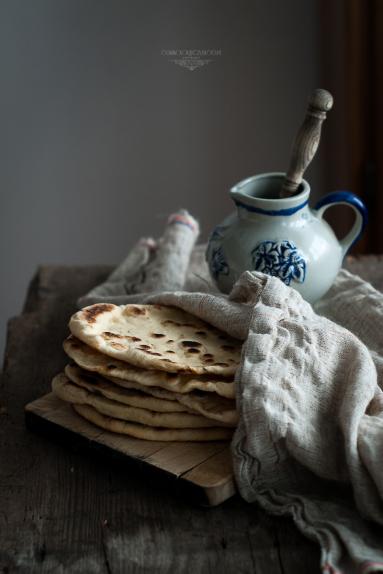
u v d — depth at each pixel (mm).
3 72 1996
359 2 1896
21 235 2137
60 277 1495
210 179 2125
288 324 1010
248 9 1990
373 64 1939
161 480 958
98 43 1991
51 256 2170
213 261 1201
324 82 2053
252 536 911
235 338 1070
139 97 2037
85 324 1024
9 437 1054
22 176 2082
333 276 1198
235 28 2000
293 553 891
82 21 1974
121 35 1988
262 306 1028
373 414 970
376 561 827
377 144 1986
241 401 941
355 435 913
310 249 1166
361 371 965
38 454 1025
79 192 2111
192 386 962
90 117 2045
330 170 2146
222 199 2148
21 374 1182
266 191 1211
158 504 953
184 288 1317
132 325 1067
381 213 2029
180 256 1371
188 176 2115
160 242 1437
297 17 1996
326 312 1222
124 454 977
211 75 2031
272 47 2018
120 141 2070
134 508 947
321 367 974
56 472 998
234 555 890
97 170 2092
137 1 1967
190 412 985
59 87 2018
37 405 1063
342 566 848
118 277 1420
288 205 1152
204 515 938
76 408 1039
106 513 941
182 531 918
